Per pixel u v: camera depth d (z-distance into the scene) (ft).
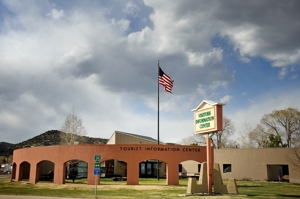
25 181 125.18
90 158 106.93
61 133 210.59
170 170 105.70
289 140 209.87
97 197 72.49
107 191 87.45
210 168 78.95
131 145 106.32
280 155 136.26
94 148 107.34
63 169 110.83
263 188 99.60
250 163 144.15
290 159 129.49
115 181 129.08
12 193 81.51
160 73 129.39
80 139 208.33
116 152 106.01
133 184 104.47
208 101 77.87
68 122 205.98
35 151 118.83
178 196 74.38
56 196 74.69
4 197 71.72
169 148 106.93
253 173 142.41
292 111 212.23
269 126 218.59
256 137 222.48
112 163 163.84
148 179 142.10
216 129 74.69
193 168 169.68
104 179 142.92
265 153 140.77
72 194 79.51
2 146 477.77
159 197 72.08
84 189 92.99
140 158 105.60
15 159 132.46
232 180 80.74
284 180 141.79
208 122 77.97
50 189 93.25
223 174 150.71
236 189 79.87
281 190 92.63
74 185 104.06
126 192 84.69
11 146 460.55
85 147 108.17
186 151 108.47
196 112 83.20
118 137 161.58
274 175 145.48
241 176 145.38
